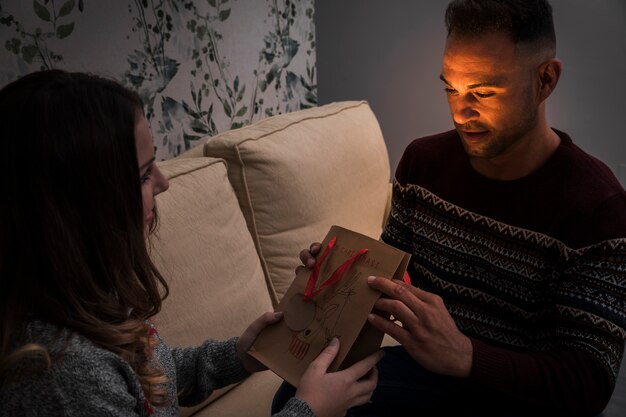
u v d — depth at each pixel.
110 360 0.66
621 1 1.91
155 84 1.51
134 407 0.69
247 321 1.29
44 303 0.65
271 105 1.99
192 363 0.96
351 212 1.67
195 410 1.18
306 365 0.87
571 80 2.06
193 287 1.18
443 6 2.16
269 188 1.44
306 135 1.60
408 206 1.24
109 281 0.69
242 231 1.36
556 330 0.98
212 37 1.67
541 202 1.02
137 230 0.71
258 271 1.38
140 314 0.76
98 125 0.65
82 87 0.66
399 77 2.34
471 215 1.11
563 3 2.00
